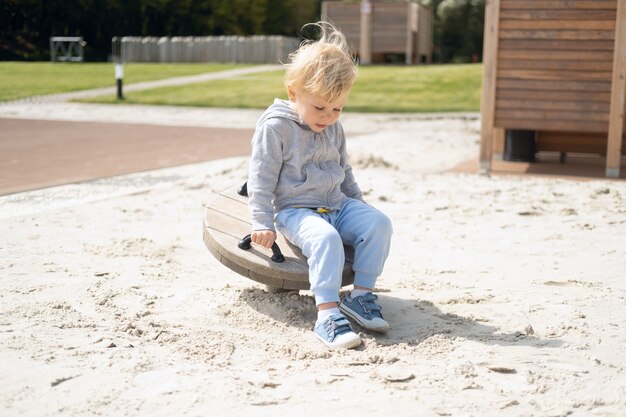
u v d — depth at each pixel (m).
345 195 4.11
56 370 3.04
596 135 10.41
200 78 26.70
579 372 3.14
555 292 4.32
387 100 21.45
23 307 3.82
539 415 2.74
